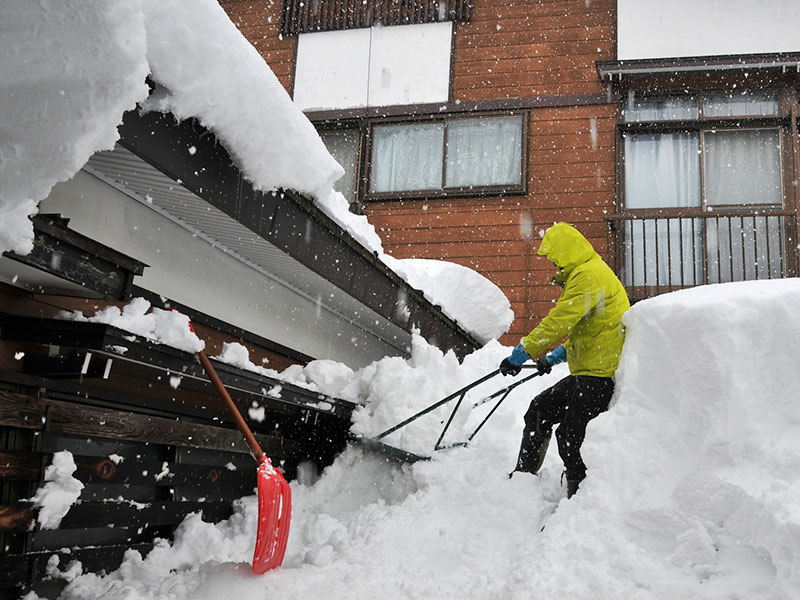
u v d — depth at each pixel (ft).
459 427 16.02
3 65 6.57
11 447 8.79
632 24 32.99
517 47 34.01
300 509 14.66
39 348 9.68
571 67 33.27
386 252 33.47
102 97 6.77
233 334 14.60
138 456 11.11
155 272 12.34
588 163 32.27
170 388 12.12
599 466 10.57
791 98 31.04
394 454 15.24
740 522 9.07
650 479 10.17
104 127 7.02
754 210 30.76
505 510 12.62
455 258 32.76
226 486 13.51
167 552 11.43
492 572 10.65
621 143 32.30
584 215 31.86
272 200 12.04
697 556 9.14
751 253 30.60
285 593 10.02
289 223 12.79
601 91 32.71
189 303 13.32
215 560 11.06
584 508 10.30
